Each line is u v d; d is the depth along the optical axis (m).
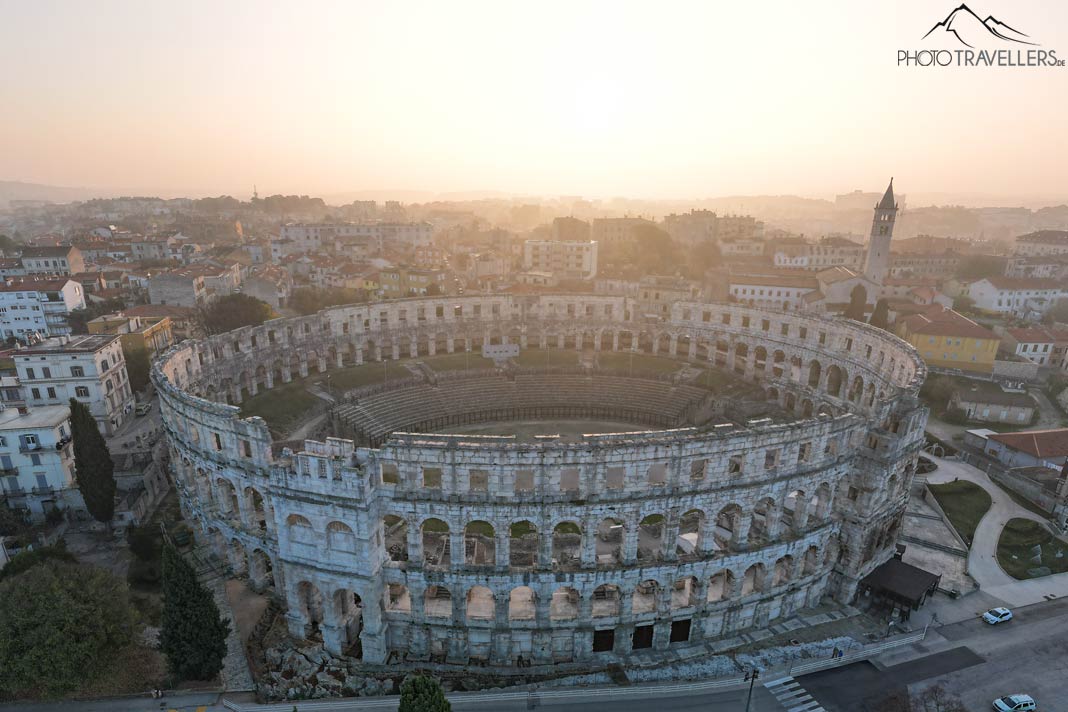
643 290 173.88
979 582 68.00
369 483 50.56
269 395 101.00
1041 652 57.78
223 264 199.38
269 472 54.88
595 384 113.81
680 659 56.06
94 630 49.56
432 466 51.09
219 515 62.50
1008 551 73.56
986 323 156.12
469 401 108.12
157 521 75.31
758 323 112.50
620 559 54.75
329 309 112.06
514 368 116.56
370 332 117.19
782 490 56.91
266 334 102.81
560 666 55.06
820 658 55.94
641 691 51.34
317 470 50.28
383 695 50.97
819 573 62.81
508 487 51.50
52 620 48.06
